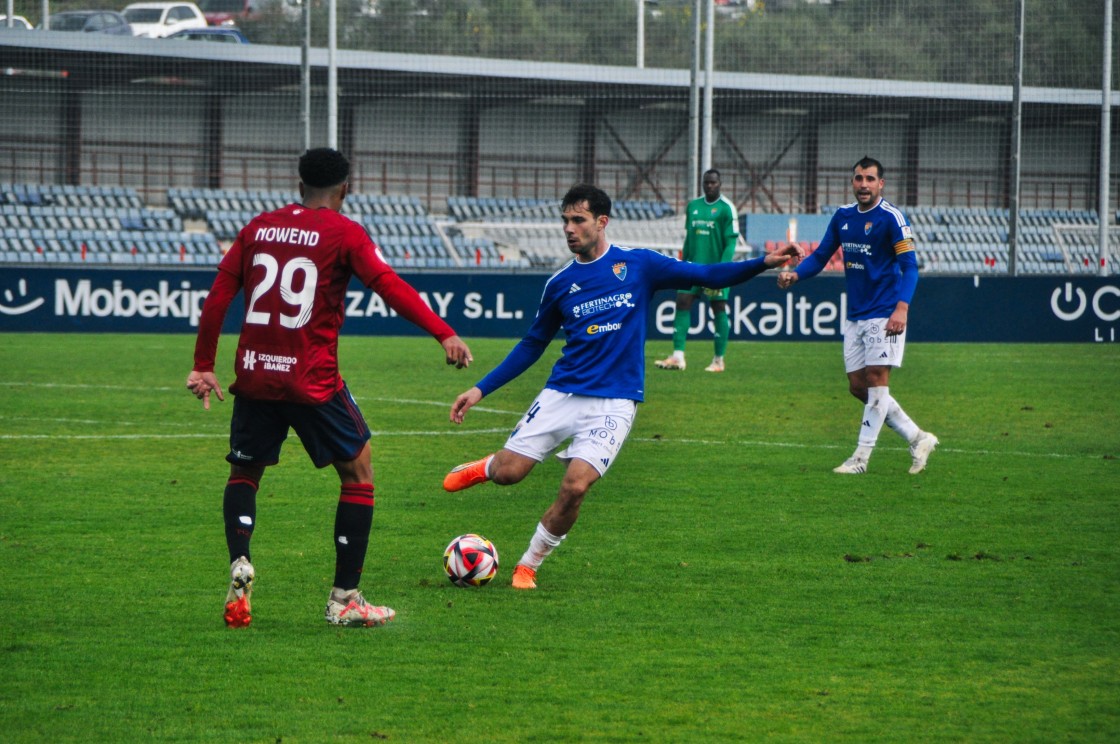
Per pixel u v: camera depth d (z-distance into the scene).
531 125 100.56
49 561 17.42
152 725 11.12
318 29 101.75
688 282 16.28
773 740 10.91
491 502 22.55
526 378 47.06
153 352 51.59
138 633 13.96
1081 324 59.72
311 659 13.09
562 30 102.81
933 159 102.94
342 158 14.23
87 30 98.94
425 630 14.23
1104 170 68.31
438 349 56.34
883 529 20.27
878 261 25.41
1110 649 13.67
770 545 19.00
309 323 13.70
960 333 59.81
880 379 25.66
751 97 88.62
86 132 90.12
